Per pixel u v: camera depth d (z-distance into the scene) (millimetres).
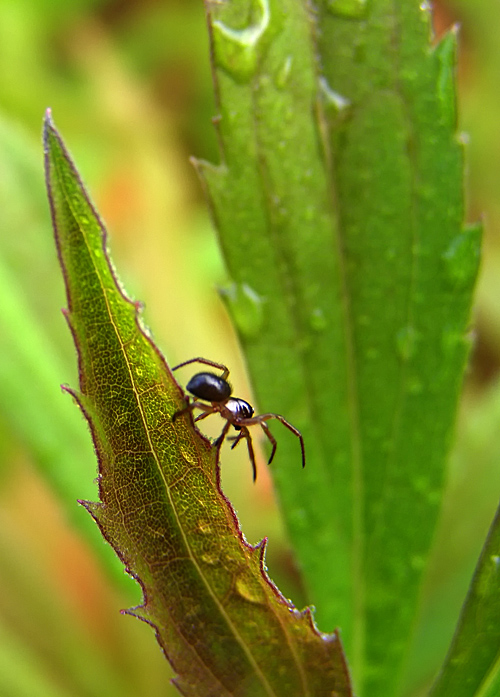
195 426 68
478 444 109
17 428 95
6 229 99
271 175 83
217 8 81
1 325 96
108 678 108
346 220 84
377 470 85
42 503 124
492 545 72
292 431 85
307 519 85
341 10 83
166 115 196
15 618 109
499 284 167
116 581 93
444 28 204
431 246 84
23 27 193
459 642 74
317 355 84
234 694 71
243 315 83
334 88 83
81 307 67
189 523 69
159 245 166
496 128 190
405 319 84
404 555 85
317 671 71
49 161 66
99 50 199
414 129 83
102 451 68
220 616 70
